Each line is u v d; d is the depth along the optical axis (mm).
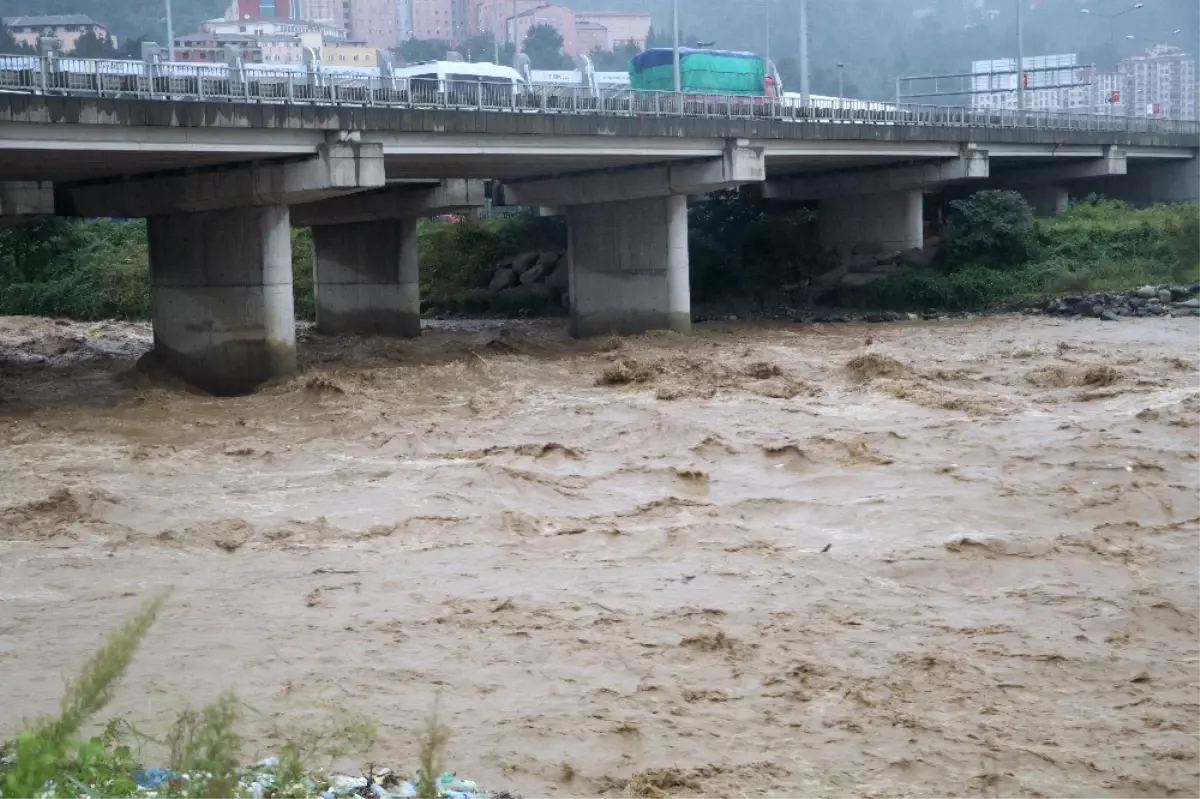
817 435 29031
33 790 7578
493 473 25422
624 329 52531
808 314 59281
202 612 17688
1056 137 64875
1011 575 19047
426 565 19953
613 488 25047
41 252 75750
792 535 21531
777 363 41188
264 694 14625
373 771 11938
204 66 36094
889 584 18781
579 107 43500
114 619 17500
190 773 8750
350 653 16016
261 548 21078
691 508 23312
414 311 55281
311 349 50219
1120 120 71062
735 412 32344
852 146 53531
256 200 39094
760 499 23547
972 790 12188
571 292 54344
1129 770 12586
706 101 47812
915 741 13281
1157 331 47500
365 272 56312
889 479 24906
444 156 41688
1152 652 15922
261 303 39906
